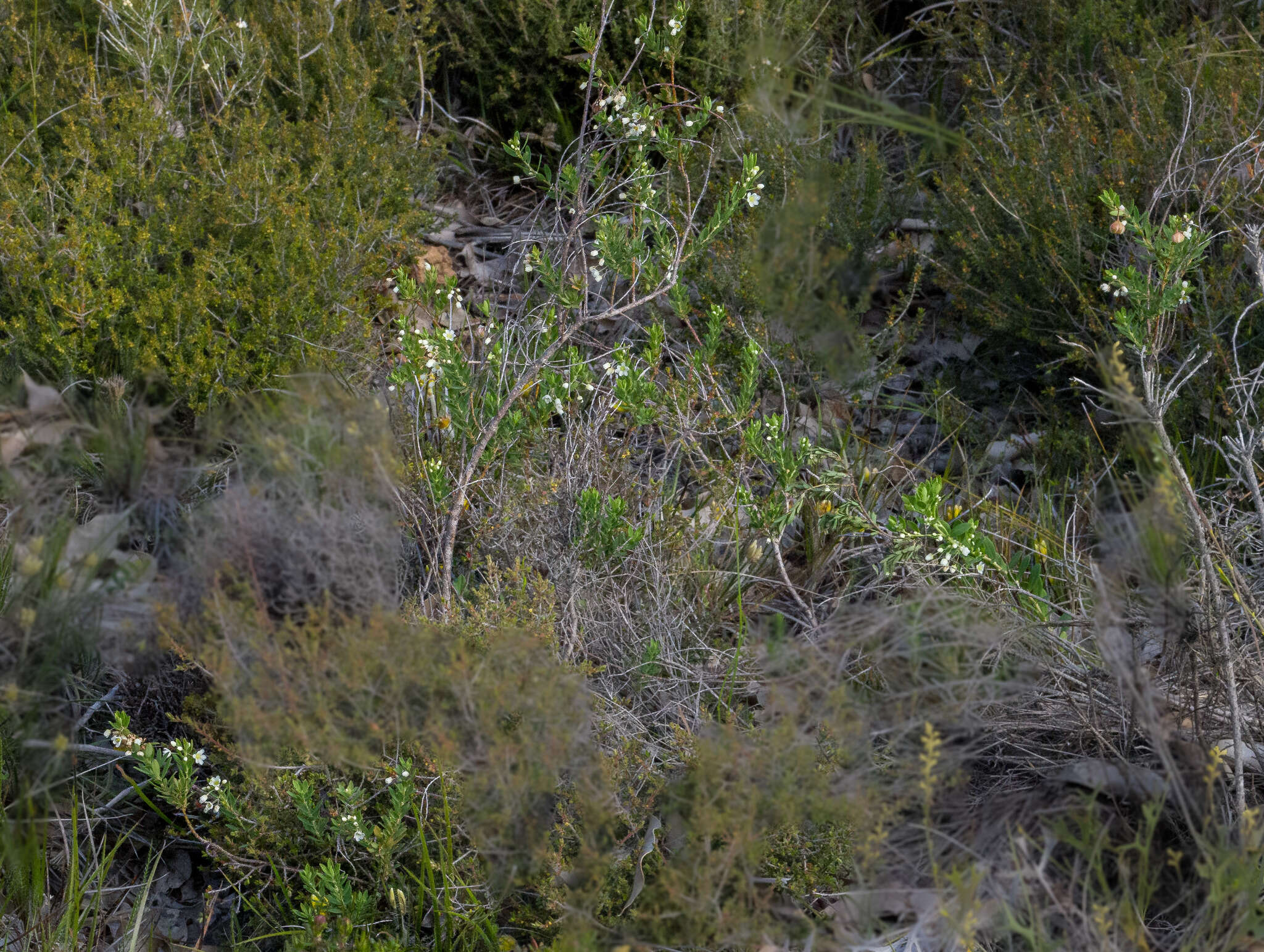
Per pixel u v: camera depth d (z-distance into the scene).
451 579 2.58
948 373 3.57
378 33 4.01
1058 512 3.10
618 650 2.58
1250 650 2.25
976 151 3.64
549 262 3.20
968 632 2.11
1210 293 3.00
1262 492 2.67
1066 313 3.28
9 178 2.96
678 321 3.53
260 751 2.06
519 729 1.94
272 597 2.11
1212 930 1.77
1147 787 2.03
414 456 2.72
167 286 2.98
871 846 1.95
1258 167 3.01
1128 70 3.63
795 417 3.33
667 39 3.19
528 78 4.12
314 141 3.45
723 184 3.51
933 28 4.52
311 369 2.87
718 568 2.91
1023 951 1.83
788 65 3.39
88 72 3.34
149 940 2.25
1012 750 2.25
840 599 2.71
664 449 3.14
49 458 2.48
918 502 2.38
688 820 1.96
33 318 2.84
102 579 2.27
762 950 1.91
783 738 1.92
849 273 3.30
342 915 2.05
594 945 1.87
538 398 2.90
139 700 2.40
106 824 2.41
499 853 1.96
